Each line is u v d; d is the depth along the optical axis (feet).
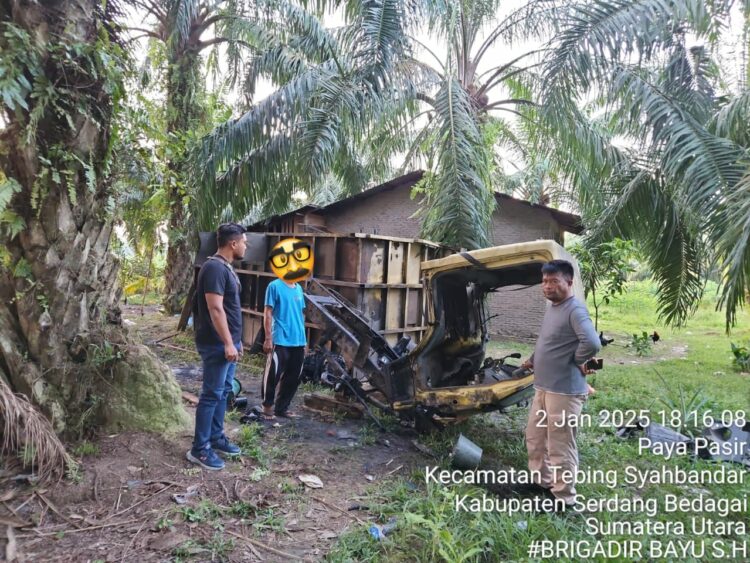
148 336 28.53
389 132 33.91
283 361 15.72
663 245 22.99
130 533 8.86
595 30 20.16
